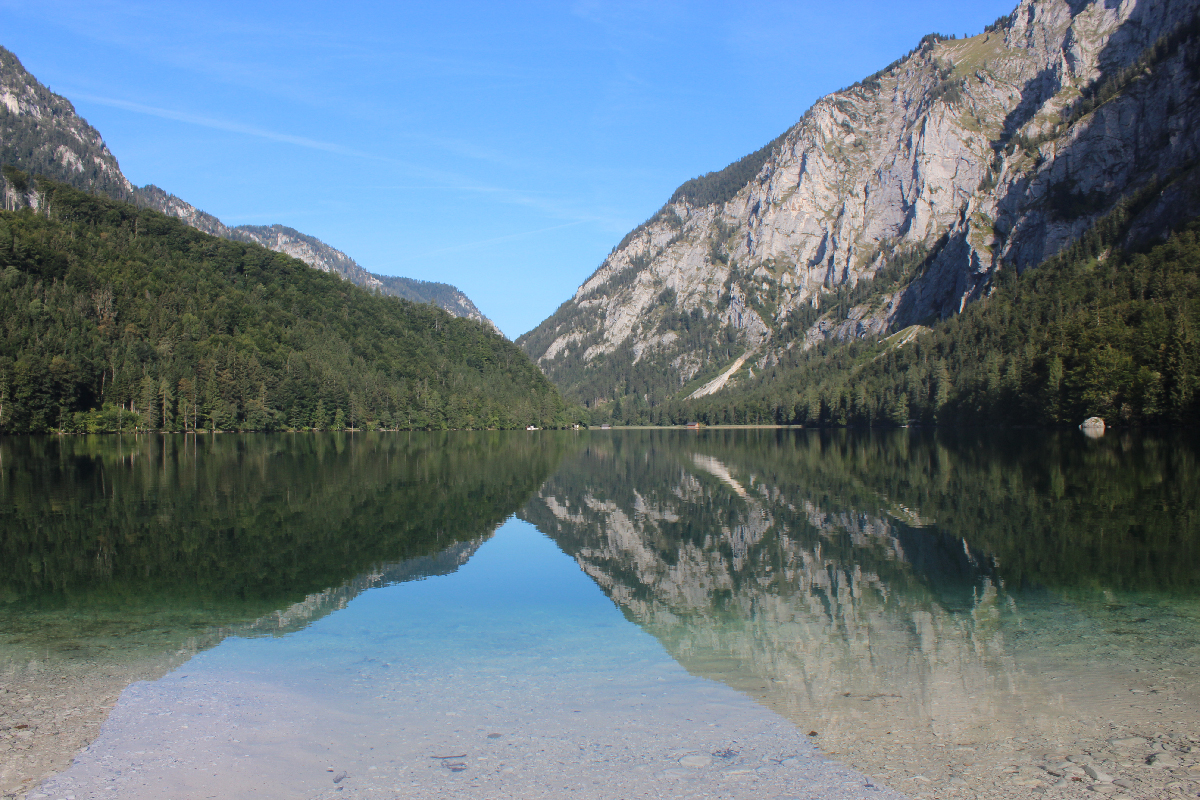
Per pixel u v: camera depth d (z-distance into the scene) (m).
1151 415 96.50
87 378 123.12
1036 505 38.44
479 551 30.34
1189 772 10.95
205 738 12.52
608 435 197.00
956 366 169.62
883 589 23.11
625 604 21.91
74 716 13.50
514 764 11.46
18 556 28.45
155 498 44.72
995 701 13.91
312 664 16.44
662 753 11.85
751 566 27.05
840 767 11.33
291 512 40.09
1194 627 18.42
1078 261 194.88
